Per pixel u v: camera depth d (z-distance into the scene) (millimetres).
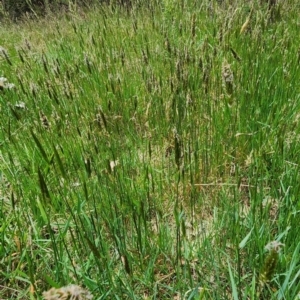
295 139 1973
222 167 2080
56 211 1896
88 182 1952
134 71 2887
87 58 2695
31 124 2352
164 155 2260
